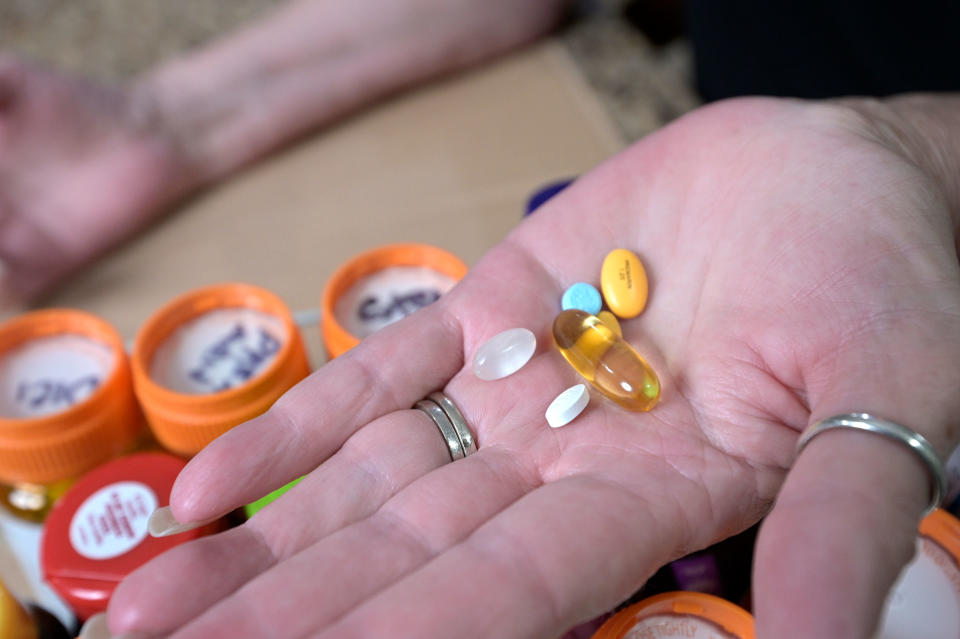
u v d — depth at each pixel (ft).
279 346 2.76
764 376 2.01
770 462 1.97
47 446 2.52
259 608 1.63
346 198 4.19
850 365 1.73
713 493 1.90
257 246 4.00
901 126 2.46
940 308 1.77
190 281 3.87
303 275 3.80
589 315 2.29
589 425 2.10
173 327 2.77
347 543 1.78
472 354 2.36
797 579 1.40
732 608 1.95
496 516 1.77
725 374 2.08
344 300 2.78
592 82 4.83
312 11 4.52
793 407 1.98
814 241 2.03
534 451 2.06
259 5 5.66
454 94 4.81
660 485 1.87
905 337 1.72
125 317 3.74
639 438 2.04
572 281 2.54
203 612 1.71
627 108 4.64
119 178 4.01
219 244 4.04
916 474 1.55
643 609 1.97
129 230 4.14
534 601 1.59
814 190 2.14
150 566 1.73
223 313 2.84
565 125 4.52
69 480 2.62
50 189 3.93
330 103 4.59
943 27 3.43
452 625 1.54
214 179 4.39
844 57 3.80
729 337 2.11
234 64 4.38
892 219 1.96
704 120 2.57
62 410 2.66
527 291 2.48
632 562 1.71
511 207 4.01
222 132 4.33
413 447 2.06
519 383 2.26
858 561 1.40
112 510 2.40
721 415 2.06
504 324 2.39
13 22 5.58
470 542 1.69
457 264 2.82
